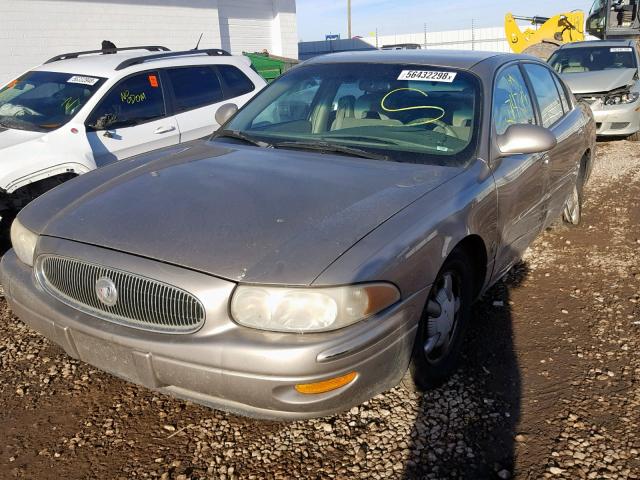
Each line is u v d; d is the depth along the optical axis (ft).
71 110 18.47
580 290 14.43
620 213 20.63
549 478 8.32
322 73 13.34
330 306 7.38
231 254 7.79
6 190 16.05
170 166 10.71
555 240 18.07
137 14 46.75
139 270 7.87
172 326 7.83
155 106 20.33
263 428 9.32
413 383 9.77
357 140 11.43
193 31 51.31
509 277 15.33
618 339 12.04
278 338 7.37
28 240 9.39
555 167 14.24
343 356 7.41
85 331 8.30
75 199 9.86
